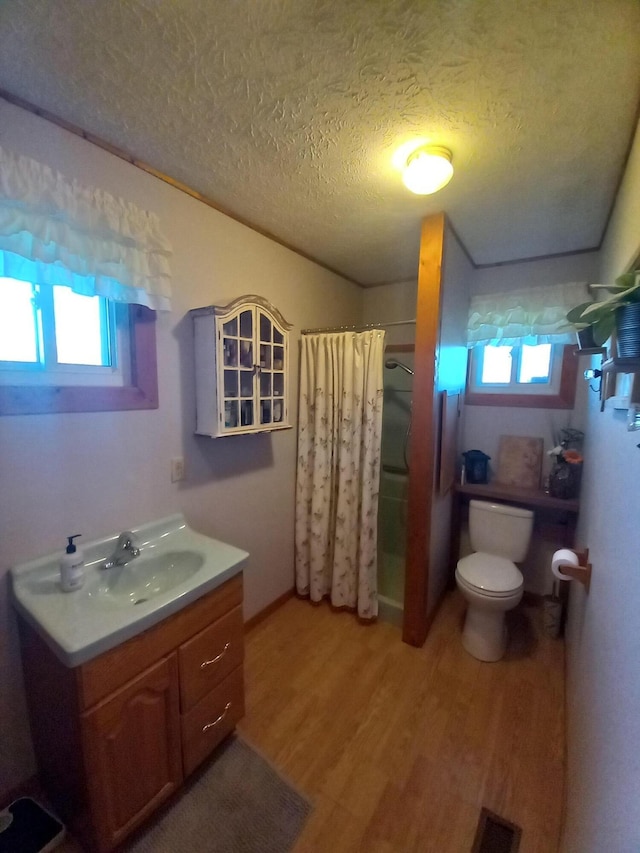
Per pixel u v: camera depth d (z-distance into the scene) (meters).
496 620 1.90
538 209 1.70
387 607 2.20
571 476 2.17
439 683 1.75
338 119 1.16
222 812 1.22
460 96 1.06
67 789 1.08
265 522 2.18
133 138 1.25
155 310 1.47
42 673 1.08
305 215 1.80
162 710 1.13
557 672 1.83
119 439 1.42
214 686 1.30
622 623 0.79
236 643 1.38
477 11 0.82
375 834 1.16
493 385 2.56
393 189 1.55
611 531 1.03
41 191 1.09
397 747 1.44
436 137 1.23
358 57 0.94
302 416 2.29
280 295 2.12
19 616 1.17
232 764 1.37
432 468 1.88
